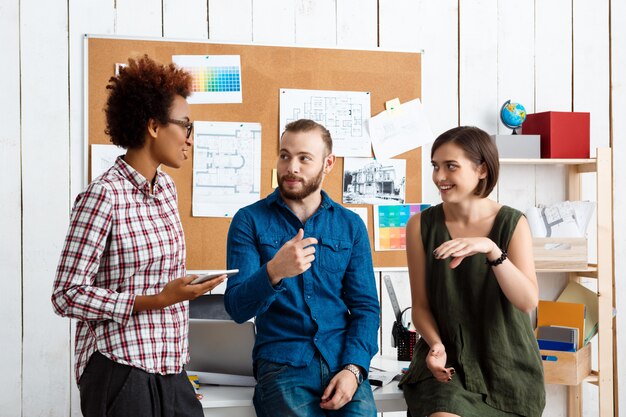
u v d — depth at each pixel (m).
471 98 3.34
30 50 2.90
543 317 3.08
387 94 3.23
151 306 1.54
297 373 1.86
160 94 1.64
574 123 3.20
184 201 3.03
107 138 2.96
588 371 3.04
